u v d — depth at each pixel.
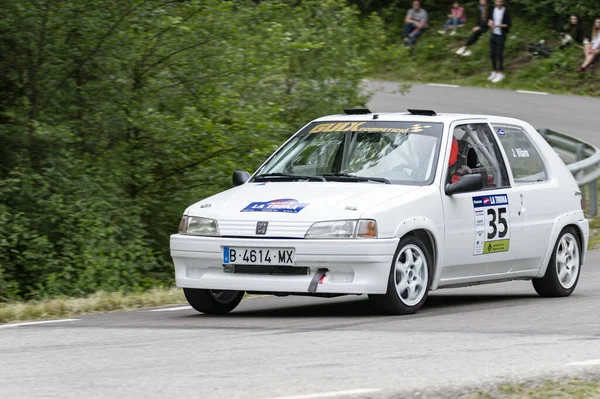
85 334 18.17
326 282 19.72
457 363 14.80
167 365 14.77
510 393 12.99
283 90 42.94
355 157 22.36
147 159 34.34
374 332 18.00
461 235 21.77
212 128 34.50
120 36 32.16
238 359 15.24
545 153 25.00
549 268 24.31
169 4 33.56
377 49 49.50
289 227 19.91
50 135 31.03
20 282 31.19
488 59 84.31
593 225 42.16
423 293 20.92
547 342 16.83
